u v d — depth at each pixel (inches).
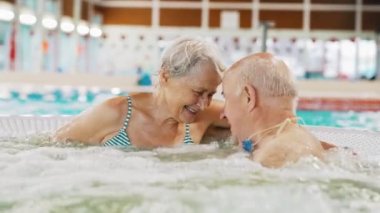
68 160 77.2
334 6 665.0
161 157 86.4
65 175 65.6
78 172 67.5
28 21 468.8
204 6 674.2
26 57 474.3
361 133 125.7
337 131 128.0
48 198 54.3
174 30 678.5
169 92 92.1
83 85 422.9
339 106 317.1
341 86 430.6
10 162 75.8
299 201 52.2
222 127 107.1
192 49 88.1
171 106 92.9
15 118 130.8
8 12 425.1
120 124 99.1
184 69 87.9
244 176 63.7
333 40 667.4
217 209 49.8
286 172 65.9
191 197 53.5
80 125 99.4
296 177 63.2
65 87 374.3
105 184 60.0
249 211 49.2
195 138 103.5
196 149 94.7
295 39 669.9
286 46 671.1
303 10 668.7
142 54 678.5
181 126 102.2
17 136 106.4
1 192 56.7
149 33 679.1
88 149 90.9
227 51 673.0
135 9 681.6
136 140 98.3
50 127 123.9
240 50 672.4
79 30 613.9
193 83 88.4
